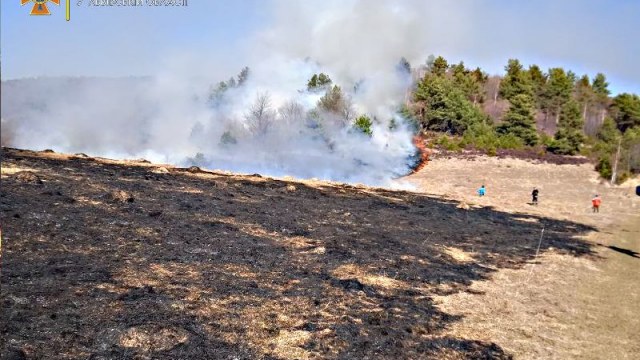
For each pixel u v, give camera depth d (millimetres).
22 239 9938
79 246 10227
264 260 11500
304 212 17875
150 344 6805
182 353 6719
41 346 6254
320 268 11570
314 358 7168
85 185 15812
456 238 17422
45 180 15492
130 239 11289
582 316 10781
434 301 10516
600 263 16312
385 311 9445
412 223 18969
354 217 18359
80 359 6145
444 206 25234
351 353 7492
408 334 8531
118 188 16328
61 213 12195
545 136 70000
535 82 93438
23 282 8016
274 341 7527
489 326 9508
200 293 8852
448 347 8242
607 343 9305
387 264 12680
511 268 14289
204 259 10852
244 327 7824
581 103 93938
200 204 16125
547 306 11227
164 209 14539
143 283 8867
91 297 7902
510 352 8391
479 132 67250
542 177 47188
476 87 87188
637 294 12938
